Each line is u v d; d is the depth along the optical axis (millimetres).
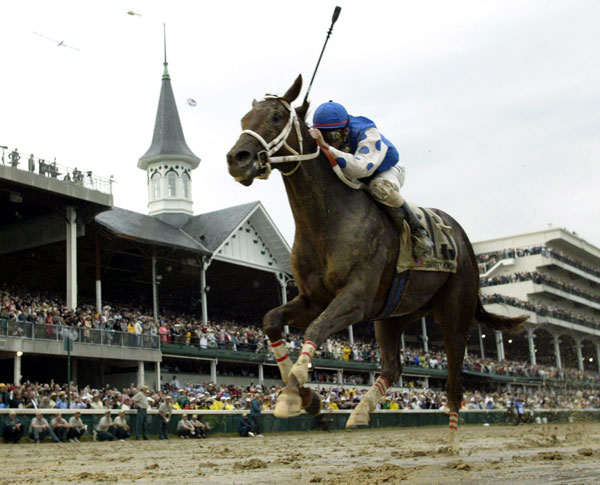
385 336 7461
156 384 31578
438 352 60969
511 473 4785
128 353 30000
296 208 6328
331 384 40719
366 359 43656
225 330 38188
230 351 36125
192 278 43812
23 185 27984
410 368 45844
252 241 42000
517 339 67750
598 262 79750
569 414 46469
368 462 7148
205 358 34688
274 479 5266
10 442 18750
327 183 6293
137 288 44781
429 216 7238
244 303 51344
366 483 4613
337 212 6270
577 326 67125
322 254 6277
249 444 16562
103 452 13477
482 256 68812
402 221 6566
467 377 51562
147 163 47125
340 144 6609
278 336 6371
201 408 25766
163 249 36375
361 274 6172
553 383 59719
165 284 44750
